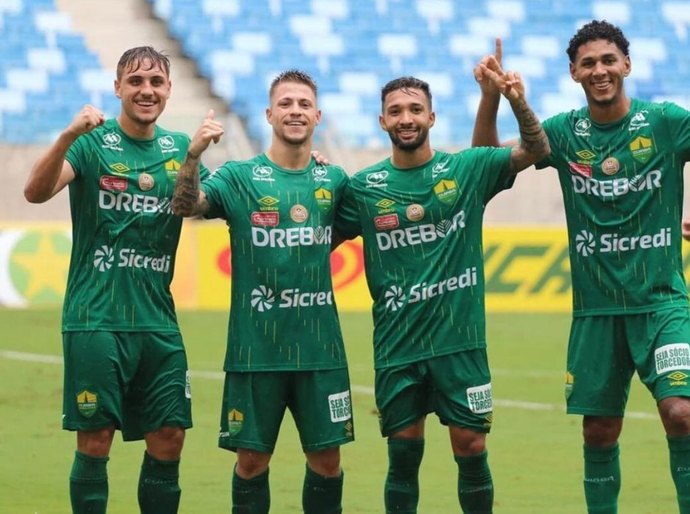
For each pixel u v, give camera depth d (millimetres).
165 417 9000
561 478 11969
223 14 34719
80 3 34156
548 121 9391
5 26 33219
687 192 28828
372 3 36094
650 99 35688
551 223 30141
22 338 21094
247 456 8883
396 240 8961
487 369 8961
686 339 8859
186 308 25250
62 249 25594
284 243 8828
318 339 8852
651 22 37438
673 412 8750
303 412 8883
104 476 8984
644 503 10906
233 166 8977
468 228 8953
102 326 8836
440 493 11273
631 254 9055
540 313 25422
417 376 8938
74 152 8828
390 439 9078
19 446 13180
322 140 30078
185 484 11555
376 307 9070
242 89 33031
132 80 8906
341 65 34656
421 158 9016
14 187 28938
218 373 17922
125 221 8906
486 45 36156
